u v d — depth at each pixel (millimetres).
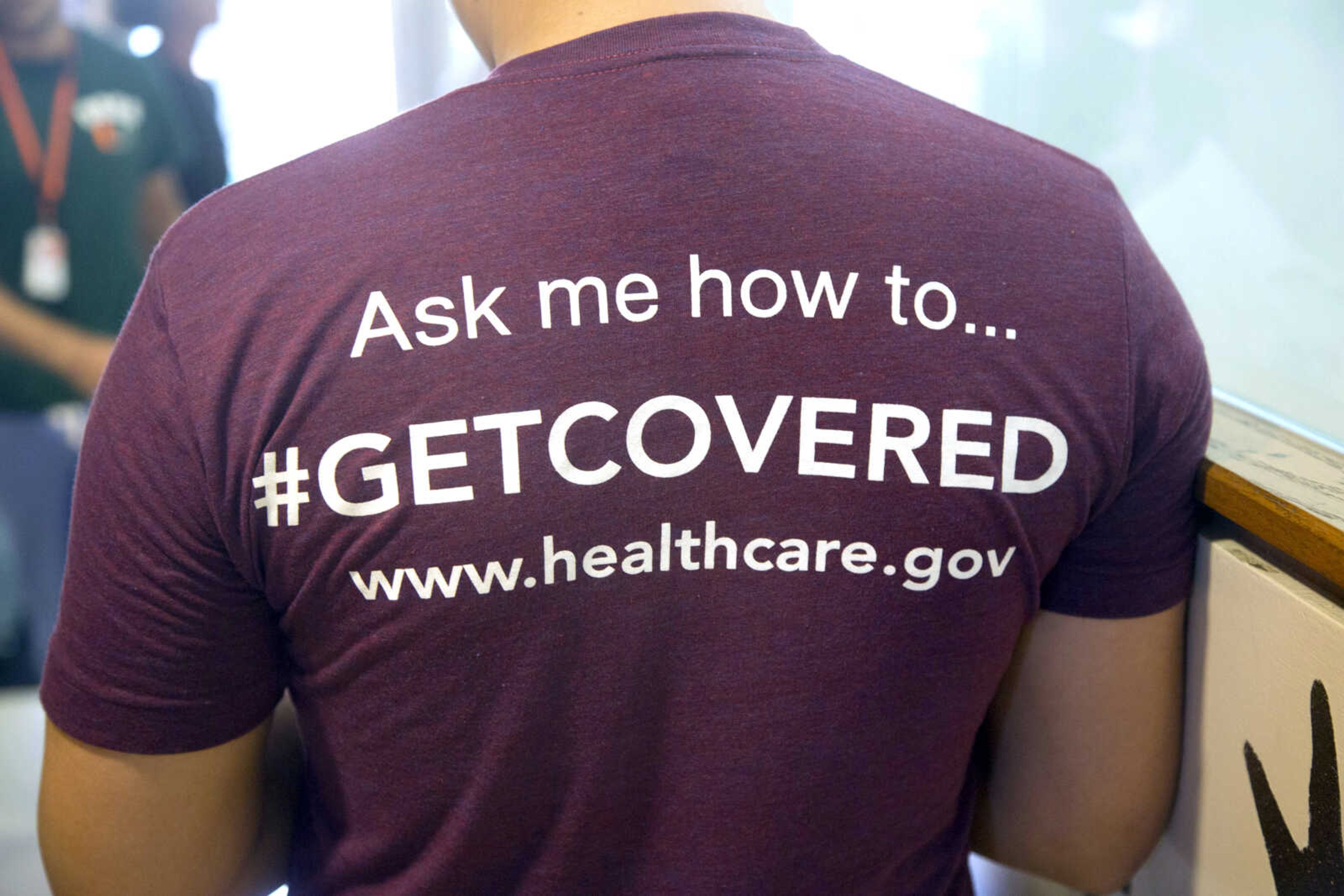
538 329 500
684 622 527
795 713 541
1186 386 565
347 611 525
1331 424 663
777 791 556
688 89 523
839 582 525
